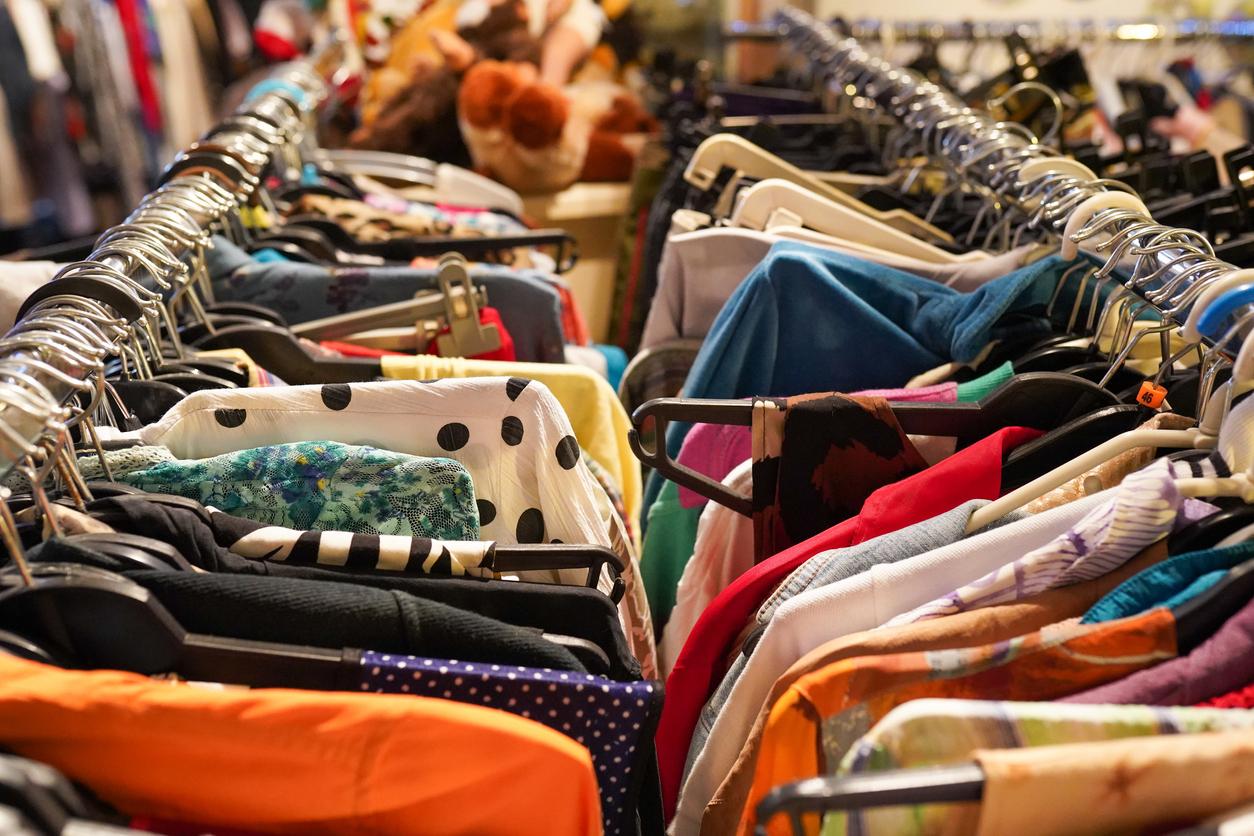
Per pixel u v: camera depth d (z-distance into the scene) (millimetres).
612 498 729
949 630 499
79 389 503
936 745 414
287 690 426
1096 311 775
